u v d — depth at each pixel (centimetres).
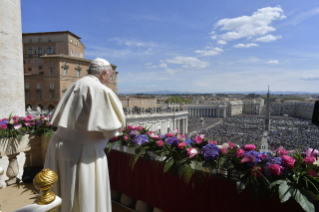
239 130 4956
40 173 166
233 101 12325
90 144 234
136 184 408
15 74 659
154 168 380
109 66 266
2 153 442
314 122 280
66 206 222
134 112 4066
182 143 344
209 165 311
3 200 408
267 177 268
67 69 3644
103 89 229
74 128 224
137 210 411
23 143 488
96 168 233
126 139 419
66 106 229
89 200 222
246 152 291
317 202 249
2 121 476
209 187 319
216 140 381
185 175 333
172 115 4969
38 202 163
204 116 11281
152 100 5516
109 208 254
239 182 276
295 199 239
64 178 223
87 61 3931
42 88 3562
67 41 3806
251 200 286
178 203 352
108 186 253
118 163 439
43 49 3853
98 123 216
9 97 634
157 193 378
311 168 256
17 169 485
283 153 295
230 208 299
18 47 674
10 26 634
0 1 600
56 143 236
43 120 547
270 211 273
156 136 392
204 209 322
